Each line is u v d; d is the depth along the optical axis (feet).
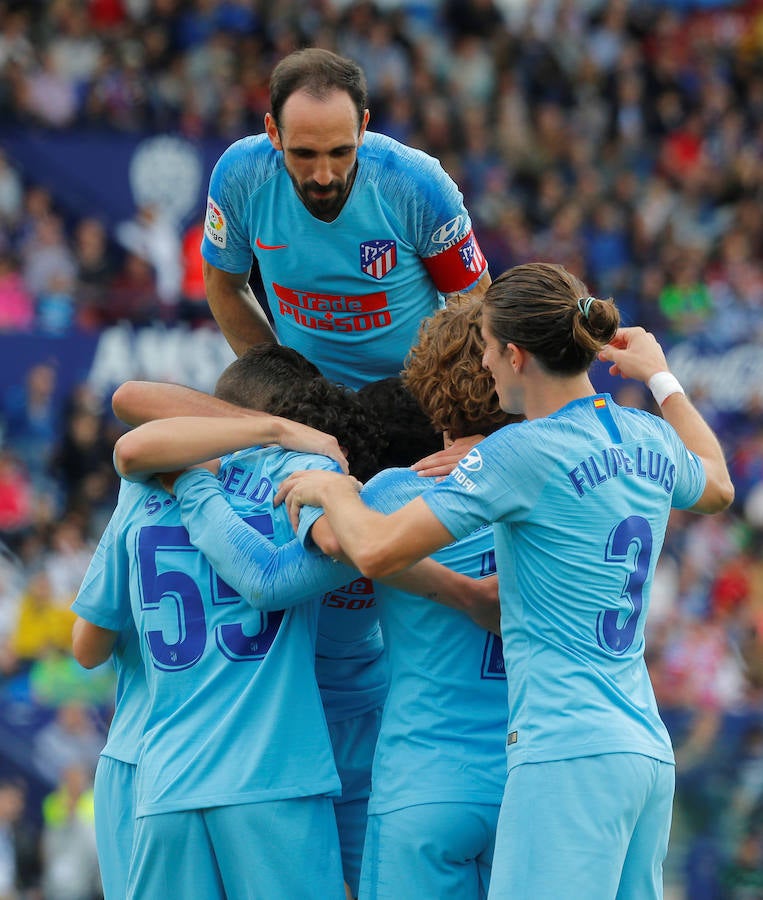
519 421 41.34
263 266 50.42
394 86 175.11
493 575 41.09
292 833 39.19
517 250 168.66
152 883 40.14
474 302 41.55
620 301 168.86
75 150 151.43
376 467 44.57
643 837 38.06
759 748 123.95
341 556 38.60
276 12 175.42
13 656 127.75
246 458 42.78
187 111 160.97
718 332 168.86
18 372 146.10
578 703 36.81
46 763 118.93
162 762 40.01
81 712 121.29
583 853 35.91
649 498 38.47
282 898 38.93
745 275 175.42
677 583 152.56
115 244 152.05
